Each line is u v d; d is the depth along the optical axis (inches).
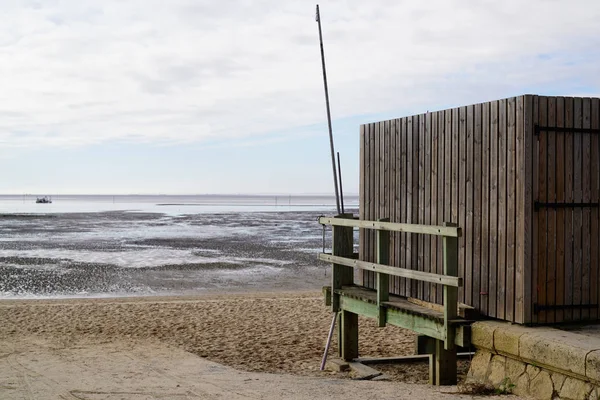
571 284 256.8
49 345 404.8
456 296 260.4
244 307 561.9
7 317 512.7
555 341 219.1
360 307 330.0
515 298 251.9
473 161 275.9
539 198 250.4
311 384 282.0
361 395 251.4
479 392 243.3
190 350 391.9
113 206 5915.4
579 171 257.4
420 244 311.7
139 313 531.2
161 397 255.8
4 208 4869.6
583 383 209.6
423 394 248.7
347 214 365.7
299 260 1034.1
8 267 932.6
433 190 303.4
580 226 257.8
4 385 281.9
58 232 1760.6
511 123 254.5
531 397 229.0
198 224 2237.9
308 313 529.3
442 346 277.4
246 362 359.9
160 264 975.6
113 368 329.1
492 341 246.8
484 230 269.3
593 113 259.4
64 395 260.8
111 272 880.9
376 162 354.3
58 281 795.4
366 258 357.1
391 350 390.9
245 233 1710.1
